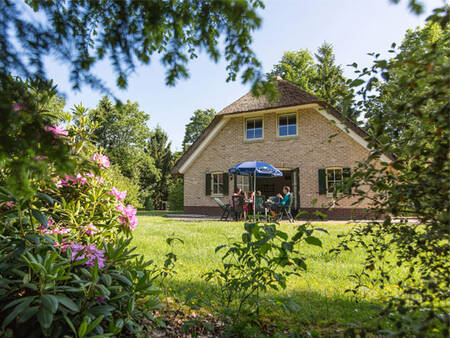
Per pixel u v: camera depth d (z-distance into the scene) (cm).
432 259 181
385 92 175
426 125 153
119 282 199
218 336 204
